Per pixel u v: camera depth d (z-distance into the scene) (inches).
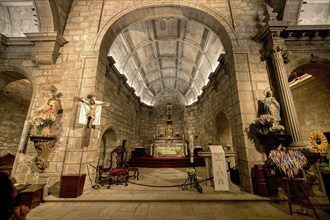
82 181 182.1
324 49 222.4
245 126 202.4
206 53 381.4
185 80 579.2
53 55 227.5
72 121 207.0
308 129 326.0
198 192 185.5
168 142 452.4
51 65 230.4
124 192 186.2
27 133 200.5
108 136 334.0
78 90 218.1
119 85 345.7
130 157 429.4
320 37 225.5
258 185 174.6
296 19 234.7
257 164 185.0
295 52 223.3
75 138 200.7
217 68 310.2
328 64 218.8
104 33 247.8
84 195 175.5
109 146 332.8
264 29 219.8
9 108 333.7
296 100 354.3
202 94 460.8
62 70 228.8
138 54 414.9
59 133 202.2
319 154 169.9
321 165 170.7
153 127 613.0
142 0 267.0
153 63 491.2
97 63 231.0
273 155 150.9
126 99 412.2
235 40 237.9
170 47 427.5
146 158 406.3
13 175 185.5
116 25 265.1
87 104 210.7
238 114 215.6
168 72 562.9
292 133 183.2
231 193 179.5
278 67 206.7
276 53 211.2
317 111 311.7
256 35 231.1
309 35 223.6
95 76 224.7
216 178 184.1
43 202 161.3
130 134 446.3
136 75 470.9
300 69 241.6
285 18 233.6
